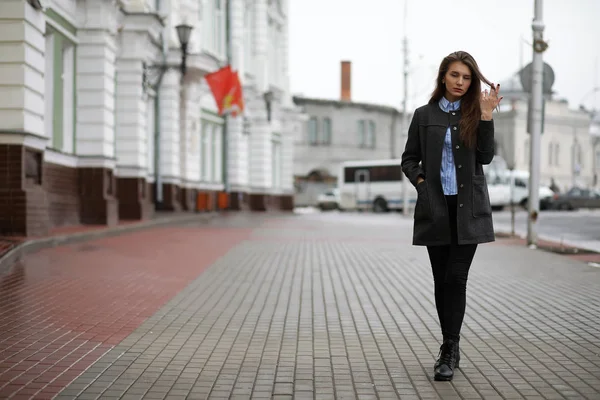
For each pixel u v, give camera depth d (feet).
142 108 70.13
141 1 69.62
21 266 34.22
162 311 24.44
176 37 86.58
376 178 170.91
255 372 16.94
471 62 16.51
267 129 132.26
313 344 19.85
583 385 15.85
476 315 24.17
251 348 19.34
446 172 16.61
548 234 71.36
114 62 62.49
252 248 47.47
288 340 20.33
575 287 30.53
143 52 69.31
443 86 16.97
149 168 86.53
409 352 18.95
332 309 25.23
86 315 23.35
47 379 16.05
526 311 24.89
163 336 20.65
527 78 51.75
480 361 17.99
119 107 69.10
